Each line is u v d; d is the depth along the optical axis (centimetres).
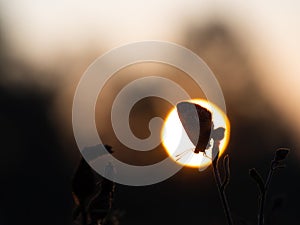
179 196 2561
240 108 3741
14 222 4081
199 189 2608
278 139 3347
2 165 4881
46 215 4094
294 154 2047
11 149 4991
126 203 2250
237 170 3212
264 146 3334
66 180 4547
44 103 5334
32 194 4434
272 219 526
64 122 5056
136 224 2353
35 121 5238
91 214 426
